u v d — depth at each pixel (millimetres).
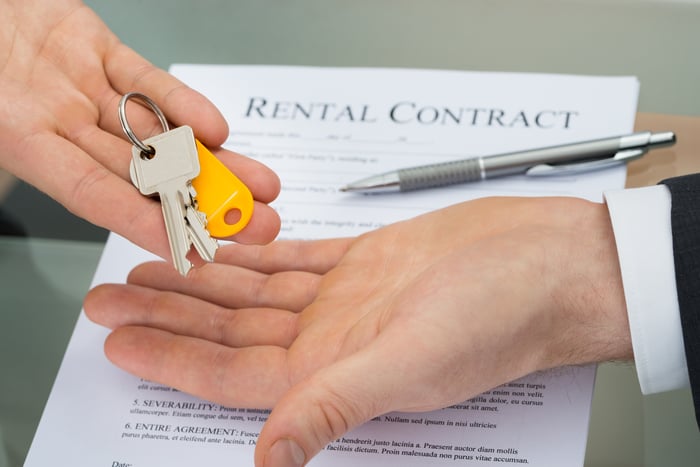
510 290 684
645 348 703
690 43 965
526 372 718
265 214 702
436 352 640
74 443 728
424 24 1025
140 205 699
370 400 625
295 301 780
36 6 862
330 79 971
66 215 904
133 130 792
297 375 703
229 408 735
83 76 836
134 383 761
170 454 710
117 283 814
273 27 1042
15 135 747
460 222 789
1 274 864
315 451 616
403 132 914
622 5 1014
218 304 793
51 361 798
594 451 698
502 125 905
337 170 891
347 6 1060
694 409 693
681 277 685
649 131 868
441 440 695
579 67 955
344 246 808
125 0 1068
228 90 974
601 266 732
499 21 1018
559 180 854
